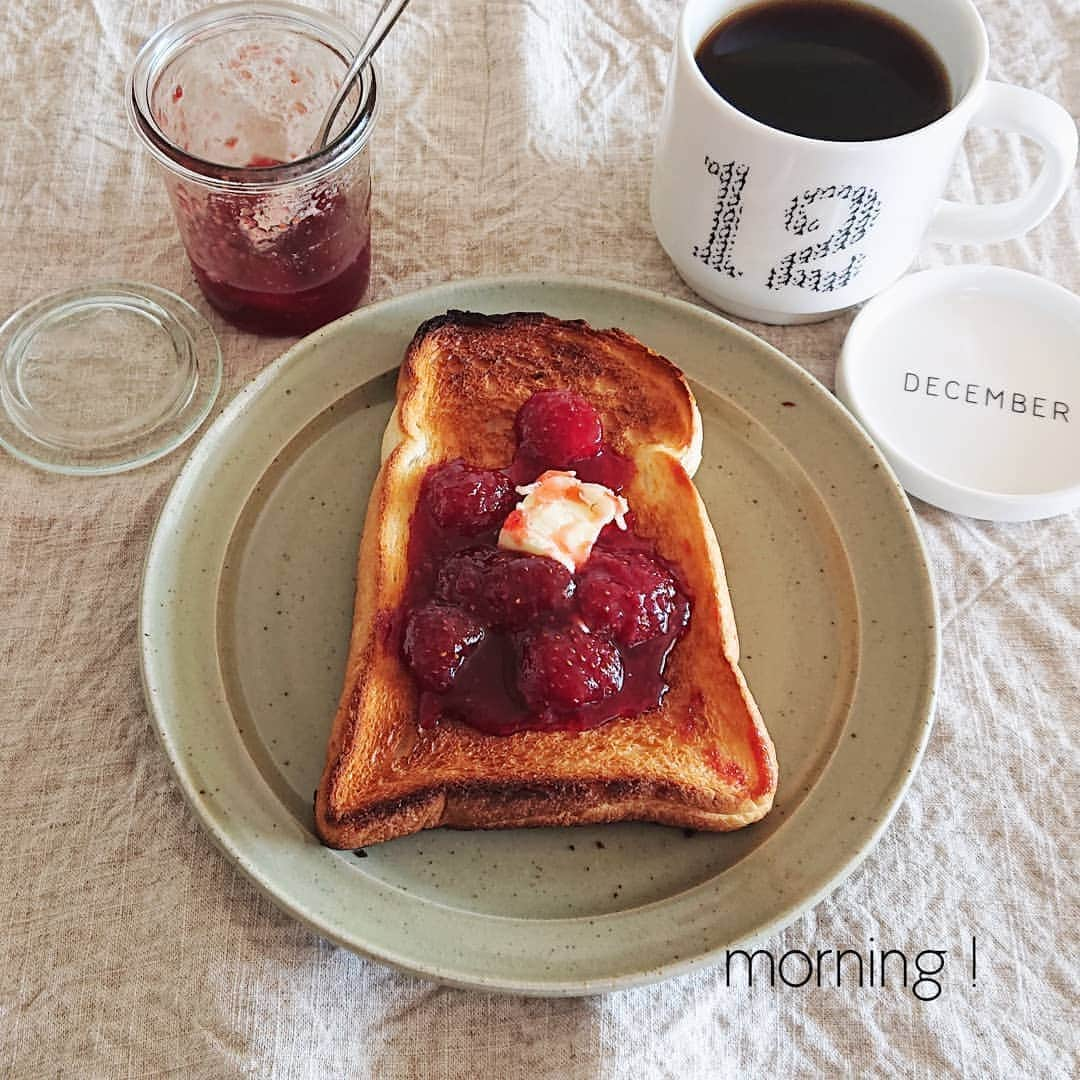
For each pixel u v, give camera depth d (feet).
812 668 1.05
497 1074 0.92
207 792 0.94
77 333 1.21
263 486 1.10
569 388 1.13
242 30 1.15
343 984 0.94
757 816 0.95
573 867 0.95
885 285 1.20
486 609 0.97
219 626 1.03
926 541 1.16
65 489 1.13
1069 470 1.17
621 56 1.42
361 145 1.07
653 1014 0.95
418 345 1.11
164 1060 0.91
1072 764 1.06
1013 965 0.98
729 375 1.17
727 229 1.12
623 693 0.99
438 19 1.43
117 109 1.35
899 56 1.11
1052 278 1.30
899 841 1.02
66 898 0.96
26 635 1.06
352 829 0.91
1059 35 1.46
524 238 1.30
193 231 1.12
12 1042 0.91
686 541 1.05
